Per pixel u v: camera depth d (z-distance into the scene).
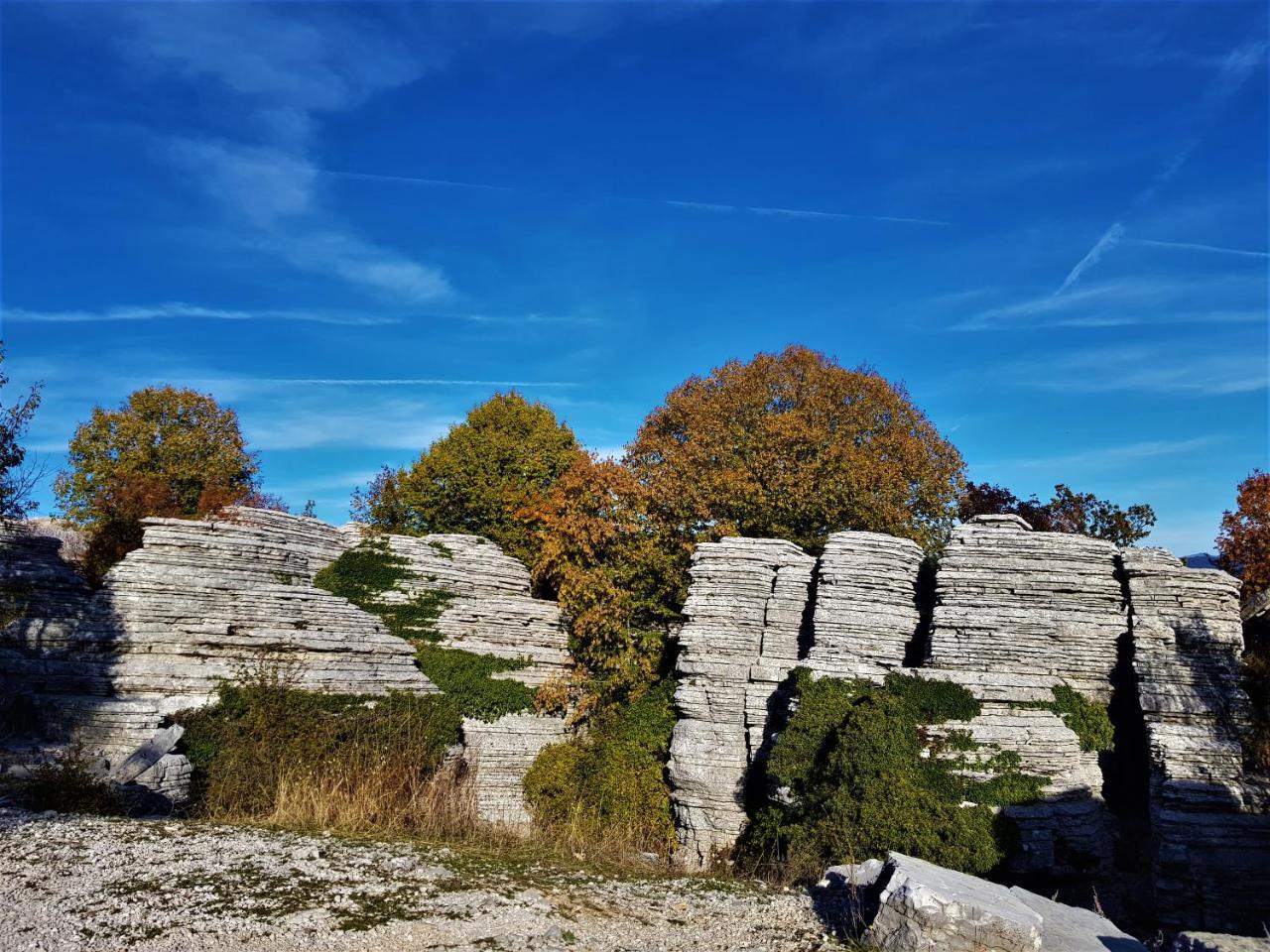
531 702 29.16
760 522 37.56
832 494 37.28
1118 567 25.98
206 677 23.42
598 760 27.27
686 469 39.56
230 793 18.67
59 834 13.21
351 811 16.52
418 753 23.95
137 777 19.16
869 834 19.55
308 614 26.59
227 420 50.84
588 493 33.75
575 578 31.78
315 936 9.98
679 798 26.19
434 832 16.59
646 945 10.86
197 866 11.98
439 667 28.11
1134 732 24.83
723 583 28.61
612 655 30.95
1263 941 10.45
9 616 21.98
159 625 24.16
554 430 45.69
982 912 10.57
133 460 46.69
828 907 12.87
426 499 43.06
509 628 30.81
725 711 26.66
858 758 20.98
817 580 28.48
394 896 11.45
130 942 9.42
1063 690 24.45
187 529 25.55
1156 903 20.77
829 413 42.12
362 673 25.91
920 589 29.42
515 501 41.69
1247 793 21.44
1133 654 24.77
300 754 20.17
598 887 13.23
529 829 22.98
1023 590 25.83
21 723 21.98
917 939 10.66
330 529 30.34
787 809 22.48
